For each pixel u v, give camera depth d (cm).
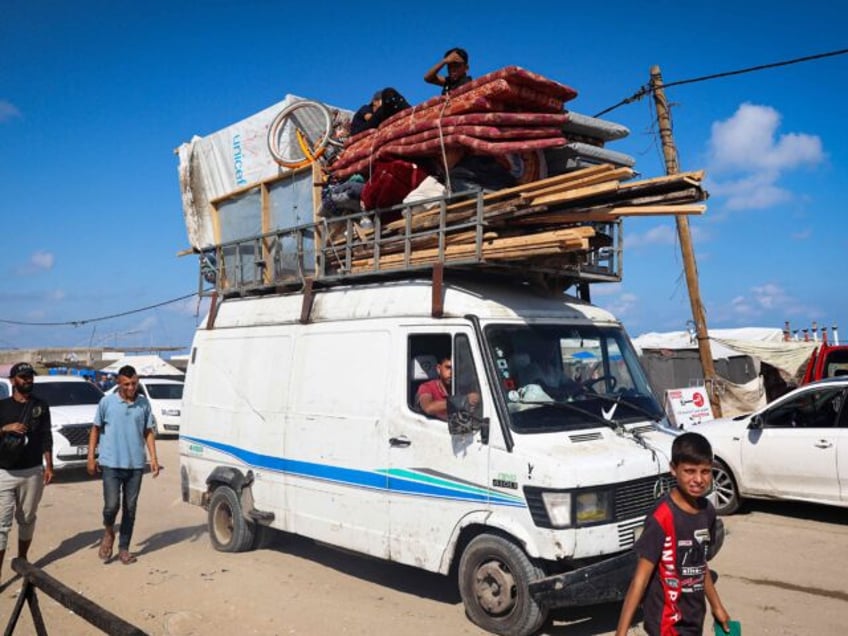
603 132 682
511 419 531
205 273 873
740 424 933
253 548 770
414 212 643
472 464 539
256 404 738
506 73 578
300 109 780
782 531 839
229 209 850
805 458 866
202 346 834
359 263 687
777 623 558
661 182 512
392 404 602
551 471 495
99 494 1161
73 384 1495
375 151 673
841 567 700
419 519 572
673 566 333
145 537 859
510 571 516
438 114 628
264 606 600
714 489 938
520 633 507
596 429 560
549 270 627
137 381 762
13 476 689
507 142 596
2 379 1490
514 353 567
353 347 649
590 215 554
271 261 782
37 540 855
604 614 573
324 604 603
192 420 823
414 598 616
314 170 736
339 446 640
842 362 1244
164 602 618
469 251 582
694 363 2088
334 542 638
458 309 578
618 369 639
